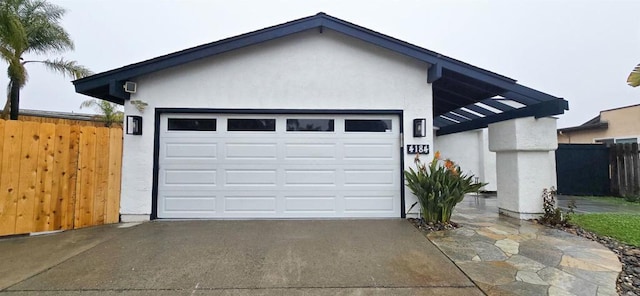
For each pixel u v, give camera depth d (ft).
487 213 21.84
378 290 9.62
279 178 19.84
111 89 18.17
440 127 37.06
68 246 13.87
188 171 19.62
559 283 10.00
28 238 15.21
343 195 19.90
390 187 19.97
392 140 20.11
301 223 18.42
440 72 18.51
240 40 19.02
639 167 28.48
